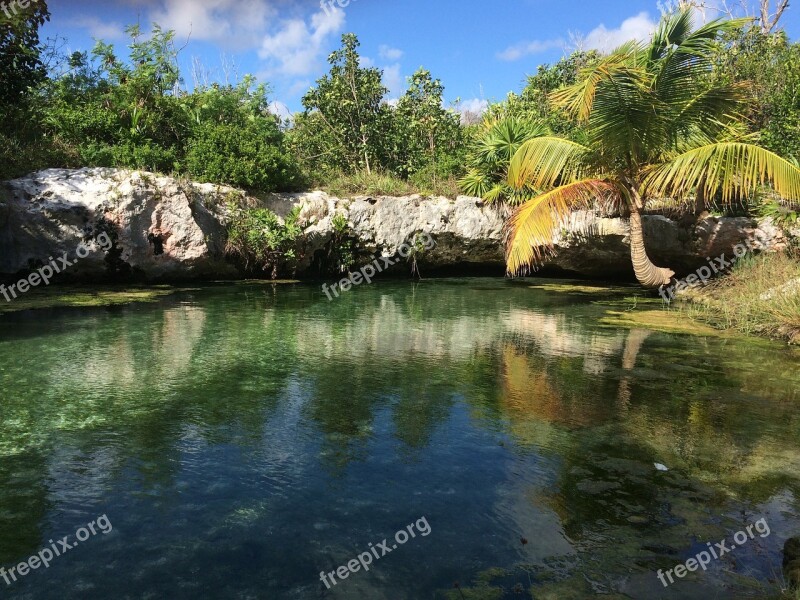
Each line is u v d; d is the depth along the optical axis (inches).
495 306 427.5
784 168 370.9
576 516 124.9
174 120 548.1
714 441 166.7
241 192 522.0
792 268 397.1
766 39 608.7
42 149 459.5
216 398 197.5
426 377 230.4
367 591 99.6
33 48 424.5
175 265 473.7
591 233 550.9
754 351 285.7
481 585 101.6
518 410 192.1
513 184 482.3
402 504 129.1
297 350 272.1
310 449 157.4
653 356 272.1
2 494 128.9
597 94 397.1
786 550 110.9
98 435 163.0
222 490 133.6
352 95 693.3
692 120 427.2
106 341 276.4
